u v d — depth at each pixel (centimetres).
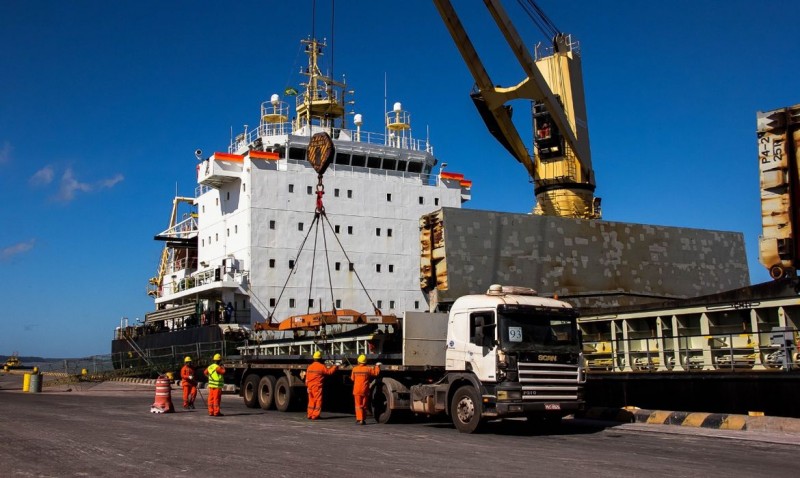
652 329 2091
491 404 1462
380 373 1772
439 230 2622
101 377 4453
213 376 1966
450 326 1595
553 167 3347
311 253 3938
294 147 4038
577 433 1561
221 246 4141
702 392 1773
